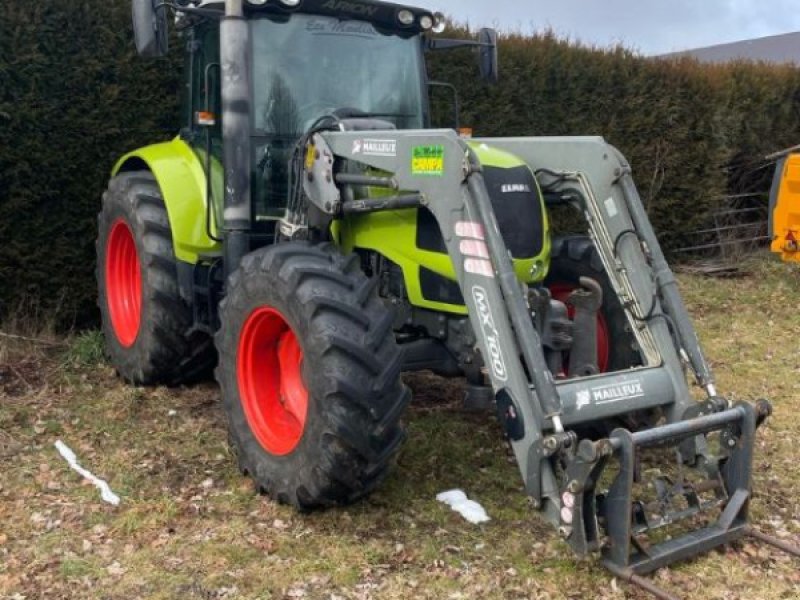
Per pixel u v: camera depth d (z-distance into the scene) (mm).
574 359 3961
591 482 3188
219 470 4387
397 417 3639
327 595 3266
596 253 4438
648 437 3270
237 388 4164
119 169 6035
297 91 4719
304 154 4332
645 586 3215
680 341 3893
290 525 3797
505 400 3461
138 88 6777
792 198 8305
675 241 11047
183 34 5352
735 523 3627
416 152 3793
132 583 3322
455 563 3498
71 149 6562
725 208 11602
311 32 4762
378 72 4941
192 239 5031
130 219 5438
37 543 3613
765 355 6957
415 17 4992
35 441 4750
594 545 3229
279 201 4773
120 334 5805
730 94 11039
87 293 6867
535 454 3352
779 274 10383
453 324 4008
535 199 4055
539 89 9398
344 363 3551
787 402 5730
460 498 4047
